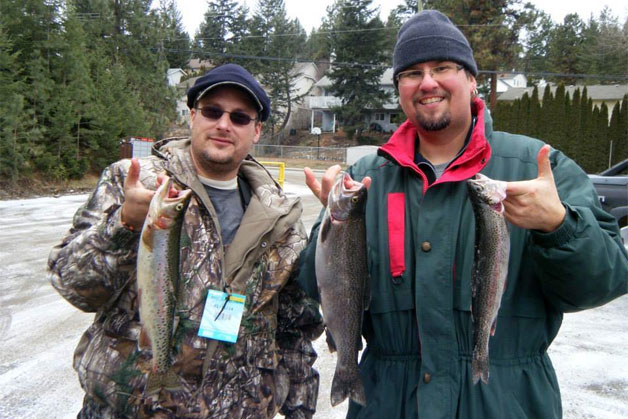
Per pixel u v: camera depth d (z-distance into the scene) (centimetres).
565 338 595
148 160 286
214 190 296
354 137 5784
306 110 6656
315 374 322
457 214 255
